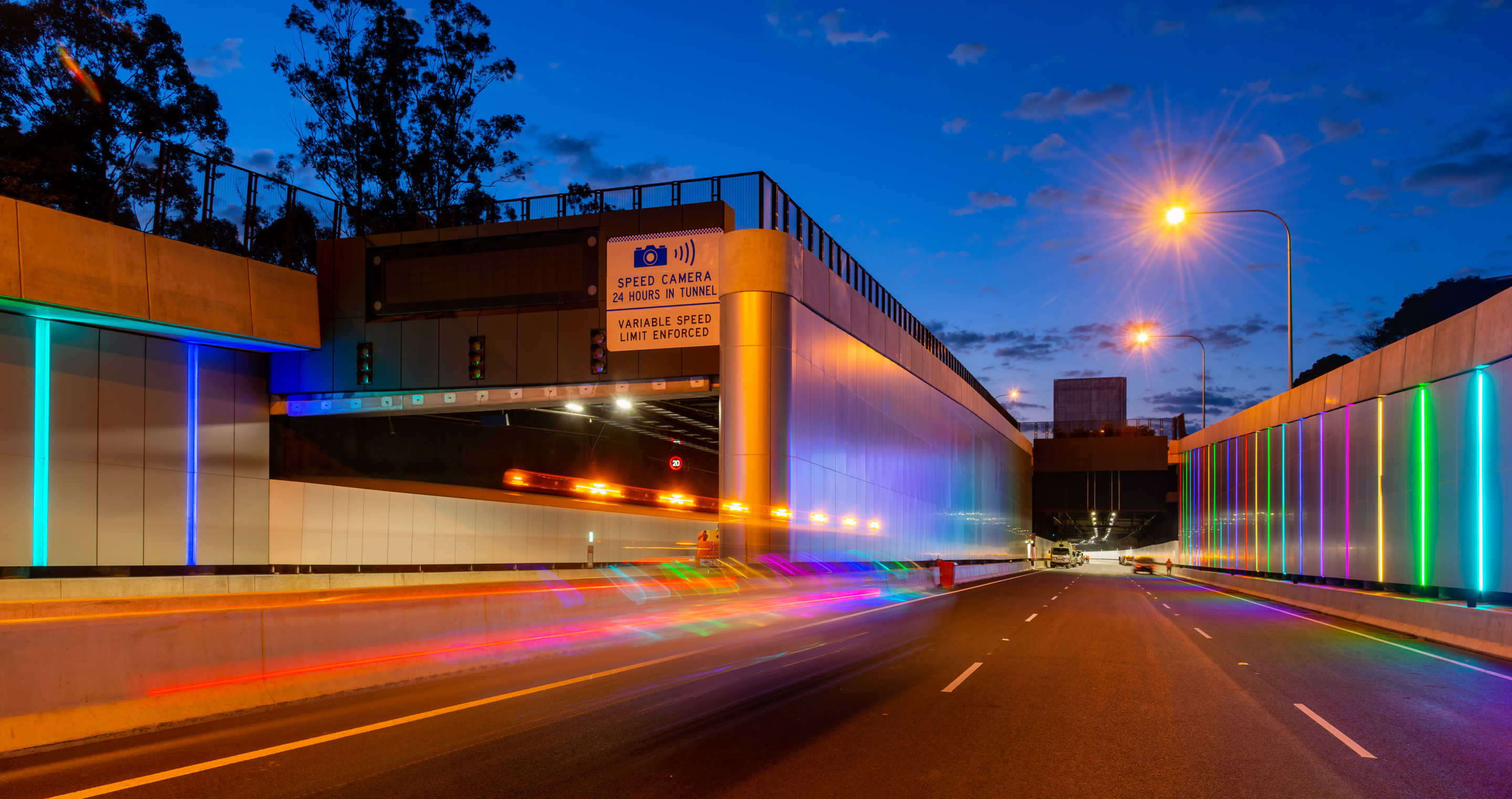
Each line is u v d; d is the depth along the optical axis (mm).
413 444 40844
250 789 6363
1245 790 6719
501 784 6586
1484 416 20406
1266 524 40031
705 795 6352
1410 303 82188
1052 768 7309
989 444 69375
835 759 7512
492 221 34156
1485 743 8422
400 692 10805
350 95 57688
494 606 13742
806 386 32594
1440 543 22438
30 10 40219
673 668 13148
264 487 33906
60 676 7914
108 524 28922
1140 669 13641
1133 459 82000
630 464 56375
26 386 27188
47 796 6145
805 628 20375
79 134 42281
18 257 26125
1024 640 17766
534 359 32719
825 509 34219
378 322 34250
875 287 43750
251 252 36656
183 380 31672
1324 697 11117
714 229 31578
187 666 9008
